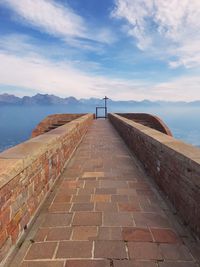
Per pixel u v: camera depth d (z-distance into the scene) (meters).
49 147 4.21
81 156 7.28
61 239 2.79
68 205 3.74
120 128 11.98
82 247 2.63
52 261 2.40
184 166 3.05
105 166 6.09
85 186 4.62
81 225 3.12
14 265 2.35
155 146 4.54
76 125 8.58
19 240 2.71
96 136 11.84
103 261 2.40
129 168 5.88
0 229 2.24
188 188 2.94
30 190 3.14
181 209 3.20
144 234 2.89
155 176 4.64
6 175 2.31
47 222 3.20
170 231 2.96
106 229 3.01
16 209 2.63
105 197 4.06
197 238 2.70
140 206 3.69
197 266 2.32
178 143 3.94
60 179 5.06
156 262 2.38
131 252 2.54
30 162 3.07
